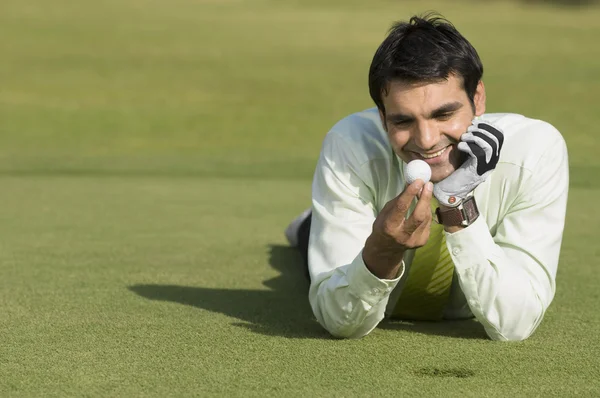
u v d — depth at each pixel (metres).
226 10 77.44
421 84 6.64
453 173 6.92
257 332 7.92
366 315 7.31
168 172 25.19
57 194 19.23
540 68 47.62
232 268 11.40
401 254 6.89
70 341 7.57
